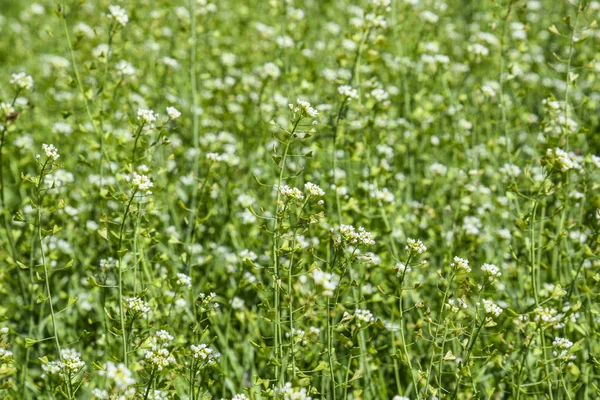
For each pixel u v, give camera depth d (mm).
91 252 5367
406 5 7078
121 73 5344
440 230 5219
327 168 6266
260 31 8188
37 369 4914
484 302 3643
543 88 7852
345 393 3928
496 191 6371
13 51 9117
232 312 4949
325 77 7160
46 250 5211
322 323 4594
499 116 6973
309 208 5242
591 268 4566
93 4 9117
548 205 5520
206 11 7391
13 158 6125
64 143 6621
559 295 3838
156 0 7531
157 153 5992
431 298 5023
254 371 4523
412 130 6449
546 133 5281
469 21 10109
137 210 4004
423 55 6809
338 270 3852
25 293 4777
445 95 6480
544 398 4273
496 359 3922
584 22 8039
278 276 3824
